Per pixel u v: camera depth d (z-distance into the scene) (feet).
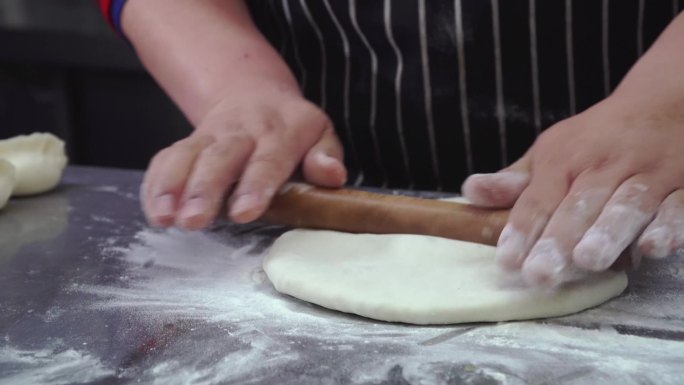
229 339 2.95
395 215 3.67
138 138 9.25
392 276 3.29
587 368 2.68
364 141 5.30
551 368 2.68
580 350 2.82
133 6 4.99
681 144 3.17
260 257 3.84
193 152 3.85
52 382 2.65
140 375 2.69
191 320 3.12
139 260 3.82
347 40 5.07
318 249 3.61
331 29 5.08
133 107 9.11
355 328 3.04
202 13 4.84
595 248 2.87
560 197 3.14
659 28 4.63
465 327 3.04
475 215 3.50
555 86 4.77
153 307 3.26
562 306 3.07
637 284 3.38
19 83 9.17
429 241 3.56
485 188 3.44
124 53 8.47
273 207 3.86
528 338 2.93
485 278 3.25
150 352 2.85
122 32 5.18
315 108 4.30
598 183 3.09
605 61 4.68
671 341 2.88
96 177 5.46
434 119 5.01
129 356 2.82
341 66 5.18
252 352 2.84
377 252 3.56
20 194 4.91
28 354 2.84
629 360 2.73
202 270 3.69
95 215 4.56
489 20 4.66
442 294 3.12
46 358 2.81
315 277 3.28
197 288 3.47
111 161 9.41
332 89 5.25
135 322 3.11
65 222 4.43
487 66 4.79
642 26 4.61
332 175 3.90
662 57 3.58
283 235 3.83
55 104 9.14
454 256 3.45
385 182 5.42
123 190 5.11
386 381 2.61
